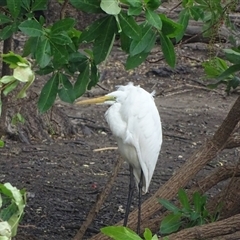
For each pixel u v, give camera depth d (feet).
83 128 53.36
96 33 19.30
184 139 53.21
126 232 13.35
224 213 27.73
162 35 19.42
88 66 21.54
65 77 21.06
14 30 19.45
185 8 23.43
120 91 26.91
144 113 26.30
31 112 49.62
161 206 27.04
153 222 27.17
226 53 25.13
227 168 28.09
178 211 25.53
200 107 64.08
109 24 19.15
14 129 48.73
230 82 27.73
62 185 40.19
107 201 37.11
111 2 17.62
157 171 44.06
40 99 20.80
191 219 25.59
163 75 73.97
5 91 15.10
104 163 45.73
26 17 19.75
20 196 14.47
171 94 68.80
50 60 19.51
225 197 27.81
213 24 25.38
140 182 27.58
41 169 43.32
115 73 73.05
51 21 51.90
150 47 19.36
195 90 70.18
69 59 20.57
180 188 26.48
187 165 26.63
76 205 36.55
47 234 31.91
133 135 26.30
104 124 55.83
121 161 27.68
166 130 55.62
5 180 40.47
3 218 14.82
